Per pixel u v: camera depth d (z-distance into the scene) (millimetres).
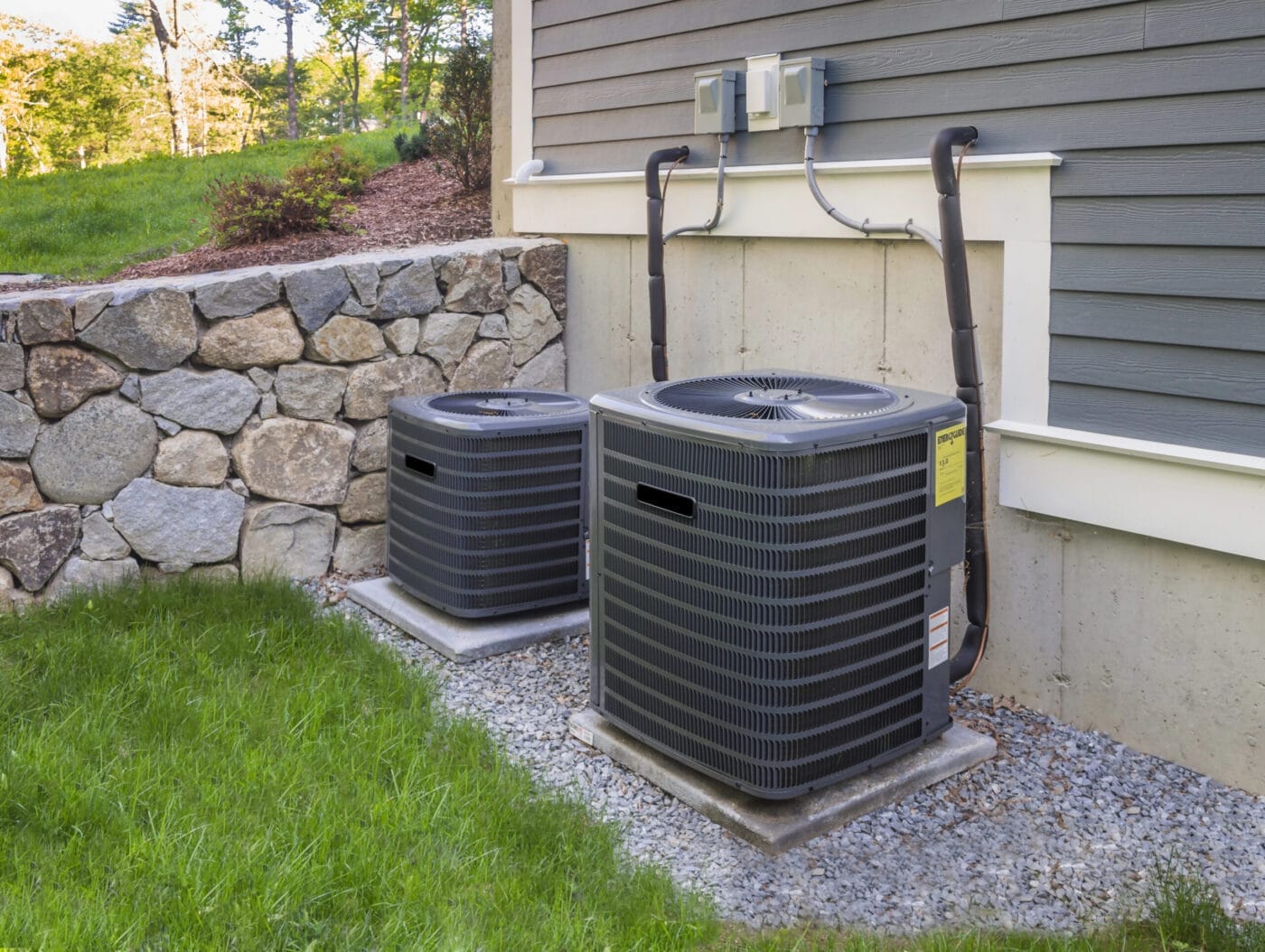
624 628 3463
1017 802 3291
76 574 4766
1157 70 3248
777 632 2975
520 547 4605
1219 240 3150
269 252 7746
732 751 3123
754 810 3139
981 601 3801
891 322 4254
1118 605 3584
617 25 5406
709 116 4766
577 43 5680
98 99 42531
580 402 4922
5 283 7980
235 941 2396
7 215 11680
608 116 5555
